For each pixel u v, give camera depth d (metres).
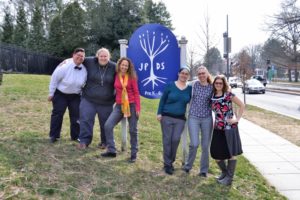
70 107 6.37
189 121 5.66
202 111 5.57
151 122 9.93
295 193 5.51
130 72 5.71
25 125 7.21
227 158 5.32
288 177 6.30
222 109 5.30
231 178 5.47
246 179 5.94
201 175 5.68
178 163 6.25
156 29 6.31
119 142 7.04
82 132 6.08
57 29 38.53
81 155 5.70
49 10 45.94
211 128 5.64
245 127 12.20
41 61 31.34
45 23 44.62
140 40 6.35
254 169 6.62
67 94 6.25
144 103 15.18
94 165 5.36
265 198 5.18
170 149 5.61
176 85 5.59
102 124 6.16
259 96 30.45
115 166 5.48
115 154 5.90
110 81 5.91
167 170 5.57
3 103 9.66
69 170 5.00
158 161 6.11
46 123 7.60
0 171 4.52
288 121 13.83
